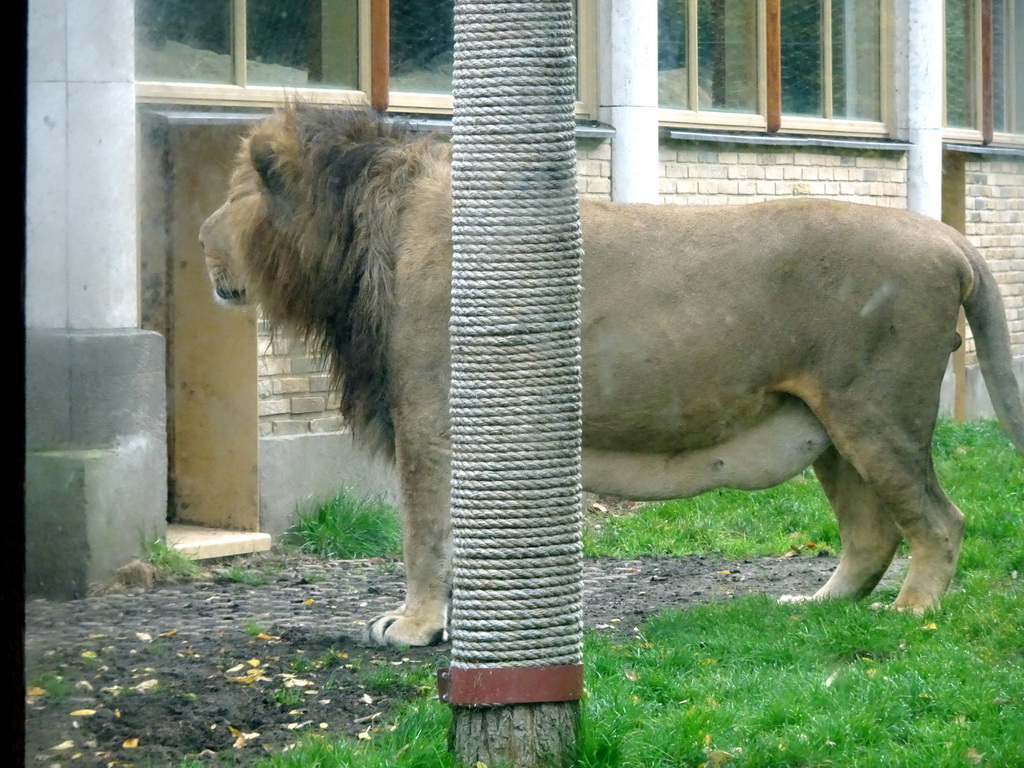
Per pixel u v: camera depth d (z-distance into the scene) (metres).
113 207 6.63
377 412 7.02
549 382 4.58
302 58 9.82
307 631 7.07
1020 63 16.20
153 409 7.54
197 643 6.60
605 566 9.36
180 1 7.73
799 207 6.99
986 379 7.37
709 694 5.62
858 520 7.54
